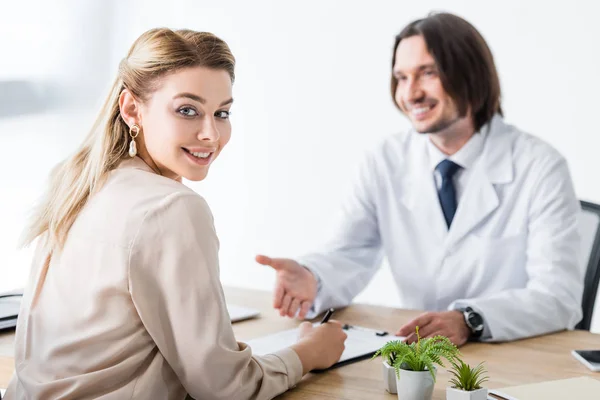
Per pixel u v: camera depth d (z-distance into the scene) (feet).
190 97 3.89
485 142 6.86
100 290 3.67
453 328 5.04
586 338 5.24
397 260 7.13
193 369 3.64
